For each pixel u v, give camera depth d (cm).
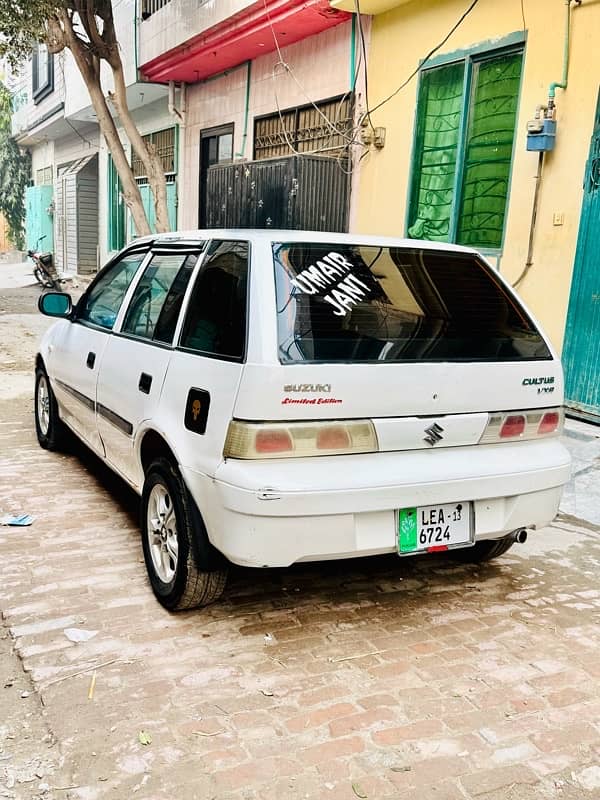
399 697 296
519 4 716
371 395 310
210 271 359
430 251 374
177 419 339
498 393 342
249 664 315
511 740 272
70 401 528
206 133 1427
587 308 649
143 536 377
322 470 303
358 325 322
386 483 309
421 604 377
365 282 340
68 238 2433
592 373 649
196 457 320
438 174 856
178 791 242
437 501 323
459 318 352
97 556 413
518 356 353
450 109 829
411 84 876
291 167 968
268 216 1030
